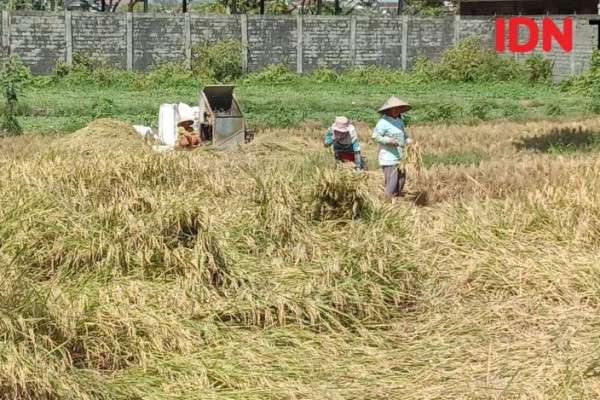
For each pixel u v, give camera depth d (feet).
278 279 36.19
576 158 67.82
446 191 57.67
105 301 31.99
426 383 29.12
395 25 170.19
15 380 26.00
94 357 29.81
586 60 151.23
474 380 28.94
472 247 40.81
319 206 42.04
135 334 30.63
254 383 29.01
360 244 37.70
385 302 35.60
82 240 36.52
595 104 112.47
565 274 37.09
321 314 33.78
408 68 171.83
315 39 168.14
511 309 34.88
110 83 154.71
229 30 165.07
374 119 105.50
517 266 37.96
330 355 31.40
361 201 42.42
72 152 48.93
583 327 32.60
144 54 161.99
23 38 156.66
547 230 42.14
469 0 191.62
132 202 39.68
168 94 142.20
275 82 162.81
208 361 29.91
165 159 46.01
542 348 30.91
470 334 32.94
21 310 28.71
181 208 37.19
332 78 165.48
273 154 68.33
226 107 75.25
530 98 136.77
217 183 45.60
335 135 59.16
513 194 53.21
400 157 55.47
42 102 122.31
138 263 35.55
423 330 33.60
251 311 33.42
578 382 27.78
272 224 39.99
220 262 35.99
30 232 36.60
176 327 31.45
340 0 263.90
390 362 30.78
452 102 126.21
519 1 180.45
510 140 82.84
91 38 159.43
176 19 162.20
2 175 42.68
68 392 26.61
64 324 29.27
